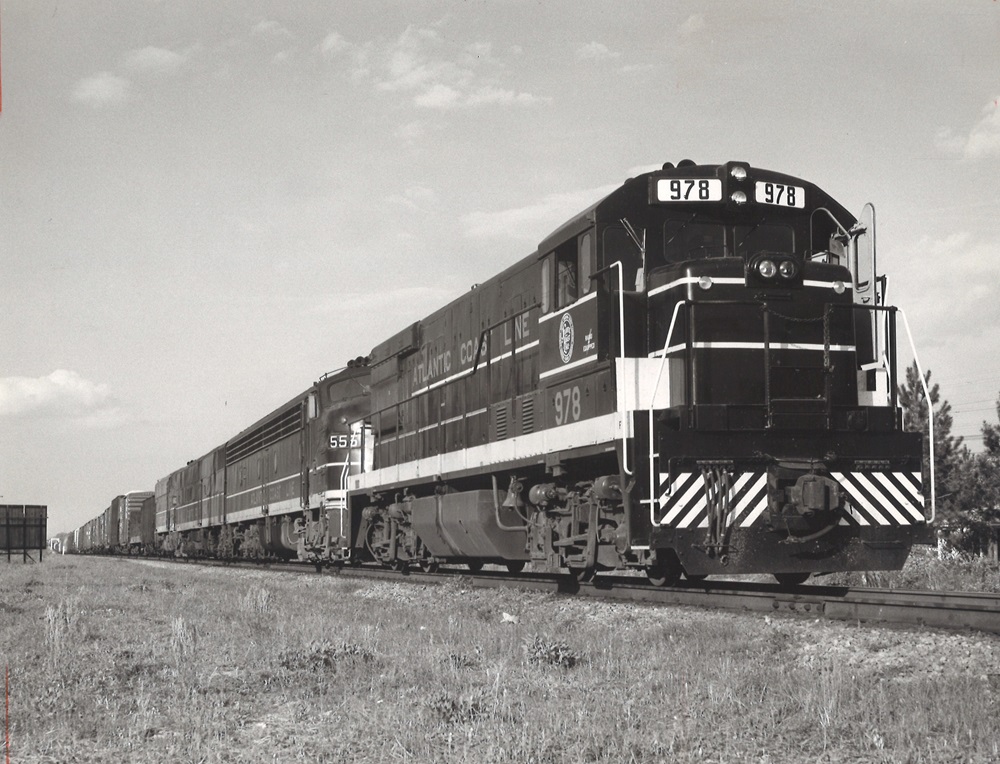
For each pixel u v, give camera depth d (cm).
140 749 653
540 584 1633
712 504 1186
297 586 2008
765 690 754
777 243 1365
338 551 2639
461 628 1149
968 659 832
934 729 645
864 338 1312
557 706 732
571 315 1401
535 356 1560
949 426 4372
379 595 1700
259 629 1177
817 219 1388
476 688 805
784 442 1219
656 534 1174
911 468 1259
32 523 4175
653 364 1288
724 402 1229
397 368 2298
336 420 2734
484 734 670
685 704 733
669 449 1184
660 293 1293
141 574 2744
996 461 4216
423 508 2053
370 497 2473
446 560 2133
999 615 944
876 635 946
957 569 1758
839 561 1220
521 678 848
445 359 1983
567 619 1200
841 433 1238
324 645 988
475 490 1819
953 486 4212
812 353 1255
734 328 1242
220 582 2275
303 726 708
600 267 1319
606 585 1491
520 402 1600
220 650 1017
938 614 995
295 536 3183
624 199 1338
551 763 604
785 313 1251
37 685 840
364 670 891
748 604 1204
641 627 1100
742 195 1330
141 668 930
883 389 1287
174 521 5616
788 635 980
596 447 1334
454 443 1908
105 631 1203
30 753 646
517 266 1659
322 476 2747
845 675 788
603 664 889
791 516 1195
